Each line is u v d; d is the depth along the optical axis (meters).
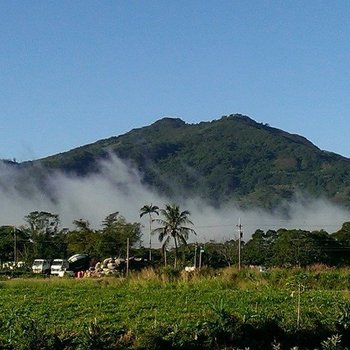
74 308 45.75
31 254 143.25
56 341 28.38
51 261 118.56
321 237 123.75
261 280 62.22
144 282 63.03
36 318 40.38
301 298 49.72
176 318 38.84
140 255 142.62
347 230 129.62
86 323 37.06
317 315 39.44
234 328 31.80
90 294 55.78
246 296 51.59
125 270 99.62
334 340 30.77
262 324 33.03
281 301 48.53
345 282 61.75
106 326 35.91
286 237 124.62
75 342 29.23
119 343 29.66
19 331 32.03
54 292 58.25
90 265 117.00
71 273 101.81
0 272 104.19
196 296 52.59
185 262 129.75
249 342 31.70
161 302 48.59
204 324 32.41
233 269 68.56
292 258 120.75
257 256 140.75
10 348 28.00
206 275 65.69
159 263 117.25
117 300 50.53
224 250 147.62
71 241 146.00
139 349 29.41
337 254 123.19
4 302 49.97
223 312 32.78
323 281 62.25
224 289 58.34
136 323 37.28
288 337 33.06
